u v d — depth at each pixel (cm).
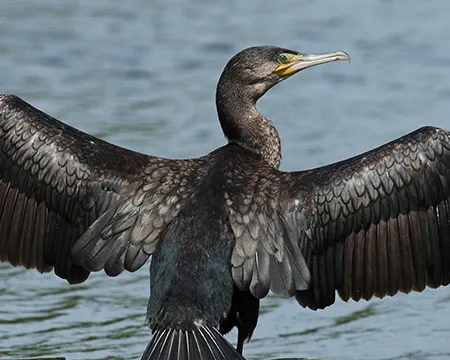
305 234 1095
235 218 1079
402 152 1091
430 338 1388
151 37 2423
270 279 1065
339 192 1091
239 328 1125
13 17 2511
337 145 1923
